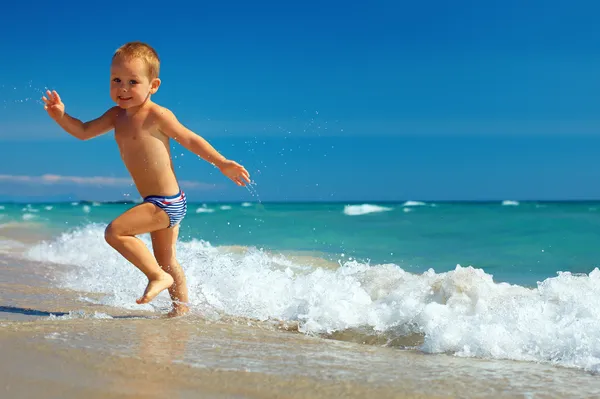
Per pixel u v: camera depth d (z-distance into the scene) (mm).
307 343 2994
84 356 2402
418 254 7543
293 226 11164
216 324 3438
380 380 2258
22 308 3830
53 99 3709
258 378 2205
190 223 12008
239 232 10367
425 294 3824
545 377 2424
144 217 3691
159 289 3611
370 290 4141
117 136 3838
